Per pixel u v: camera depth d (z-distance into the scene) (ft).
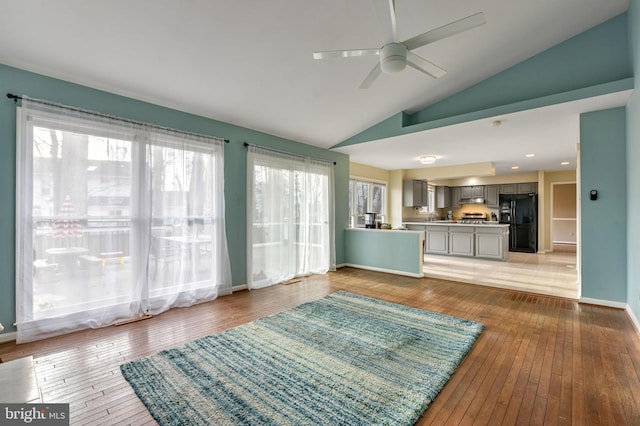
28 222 8.64
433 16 9.54
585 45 11.23
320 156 18.62
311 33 9.27
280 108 13.34
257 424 5.34
